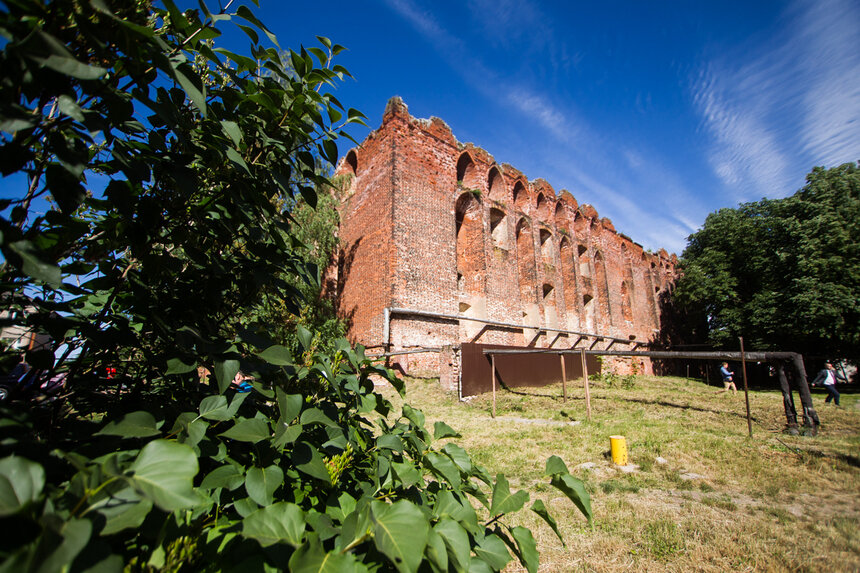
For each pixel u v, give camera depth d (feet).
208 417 3.96
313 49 5.26
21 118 2.88
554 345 77.25
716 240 86.69
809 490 16.35
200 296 5.34
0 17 2.99
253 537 2.97
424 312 51.75
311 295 42.75
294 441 4.14
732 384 56.49
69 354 4.90
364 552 3.72
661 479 18.21
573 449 23.24
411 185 55.57
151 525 3.09
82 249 5.11
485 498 5.00
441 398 42.63
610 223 107.24
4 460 2.29
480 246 64.75
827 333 64.64
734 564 10.82
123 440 3.97
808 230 68.13
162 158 4.56
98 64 3.89
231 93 5.06
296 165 5.78
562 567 10.91
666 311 124.98
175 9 4.01
